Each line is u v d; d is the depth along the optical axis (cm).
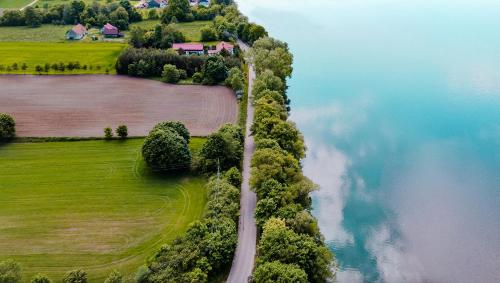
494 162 12938
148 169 11712
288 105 16550
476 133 14488
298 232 8688
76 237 9412
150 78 17650
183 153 11469
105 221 9869
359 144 13988
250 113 14712
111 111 14850
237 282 8275
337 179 12275
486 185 11900
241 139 12562
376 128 14912
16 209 10262
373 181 12169
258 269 7675
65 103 15350
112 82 17188
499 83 17950
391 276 9175
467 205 11181
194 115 14600
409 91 17538
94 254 8938
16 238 9400
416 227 10500
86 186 11081
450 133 14525
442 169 12644
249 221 9838
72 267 8612
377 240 10125
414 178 12262
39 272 8512
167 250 8556
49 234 9506
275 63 16488
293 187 9744
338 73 19388
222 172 11188
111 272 8200
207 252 8406
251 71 18500
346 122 15338
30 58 18925
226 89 16612
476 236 10206
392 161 13075
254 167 10494
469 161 13000
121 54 17962
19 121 14062
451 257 9650
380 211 11038
